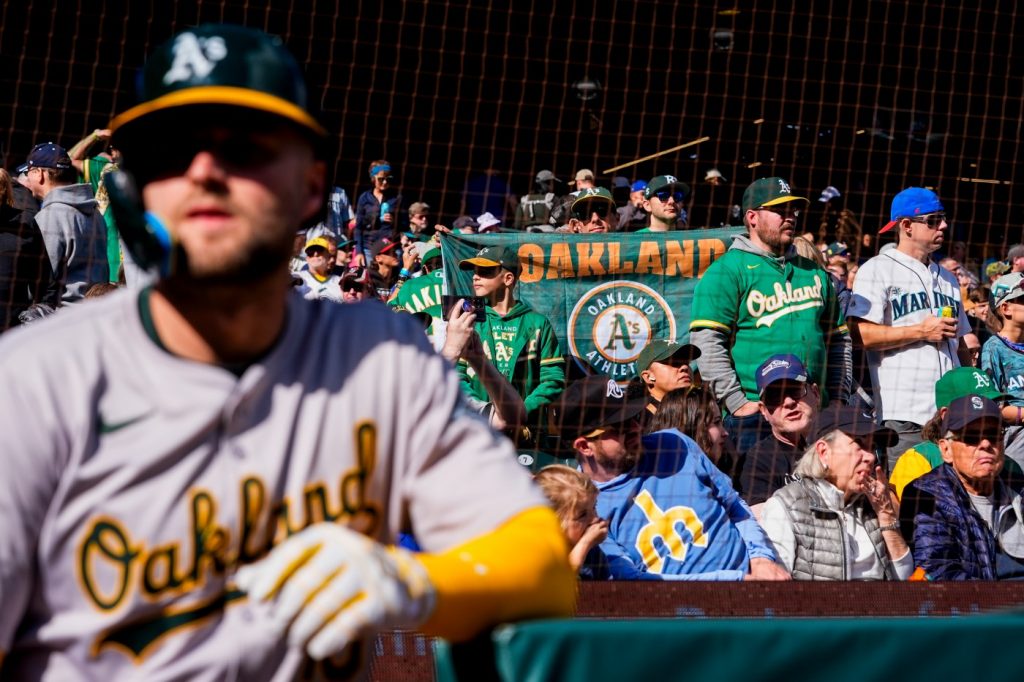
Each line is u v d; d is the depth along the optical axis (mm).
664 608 3730
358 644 1322
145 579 1203
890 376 5574
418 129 9109
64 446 1187
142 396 1213
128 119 1187
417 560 1176
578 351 5484
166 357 1220
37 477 1172
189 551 1213
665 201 6258
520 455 4469
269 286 1226
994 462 4461
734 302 5355
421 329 1352
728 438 4746
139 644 1209
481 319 4809
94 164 5914
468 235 5477
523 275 5465
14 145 7445
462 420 1315
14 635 1207
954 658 1270
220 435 1229
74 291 4938
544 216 7371
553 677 1177
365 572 1075
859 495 4195
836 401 5117
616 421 4023
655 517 3949
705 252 5602
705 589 3775
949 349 5688
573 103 9516
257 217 1188
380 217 8125
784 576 4008
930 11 9500
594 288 5523
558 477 3660
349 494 1281
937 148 9945
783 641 1233
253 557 1240
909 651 1262
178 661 1213
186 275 1188
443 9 8852
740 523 4102
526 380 5121
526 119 9453
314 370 1277
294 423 1258
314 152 1269
